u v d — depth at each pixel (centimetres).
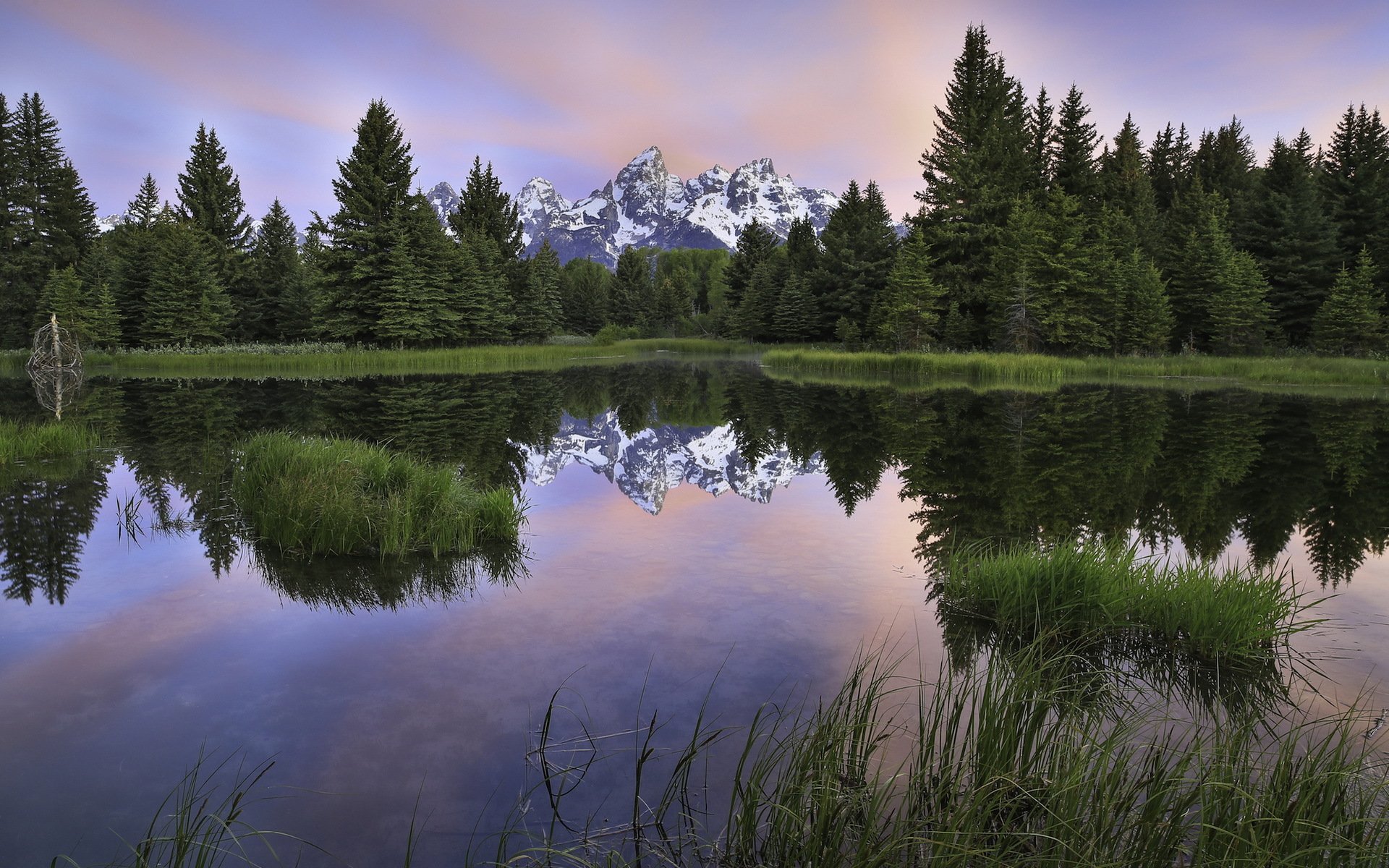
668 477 1150
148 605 554
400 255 4488
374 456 966
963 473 1148
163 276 4466
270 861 273
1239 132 6775
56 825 295
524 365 4619
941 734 362
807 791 296
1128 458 1271
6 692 414
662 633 501
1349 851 248
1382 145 4784
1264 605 488
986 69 4944
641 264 9250
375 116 4556
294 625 516
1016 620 520
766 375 3831
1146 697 413
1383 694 418
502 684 424
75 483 1009
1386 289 4331
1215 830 266
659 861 273
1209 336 4544
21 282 4941
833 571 647
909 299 4403
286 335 5134
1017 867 257
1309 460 1238
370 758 346
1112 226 4597
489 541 742
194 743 360
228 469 1119
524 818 300
